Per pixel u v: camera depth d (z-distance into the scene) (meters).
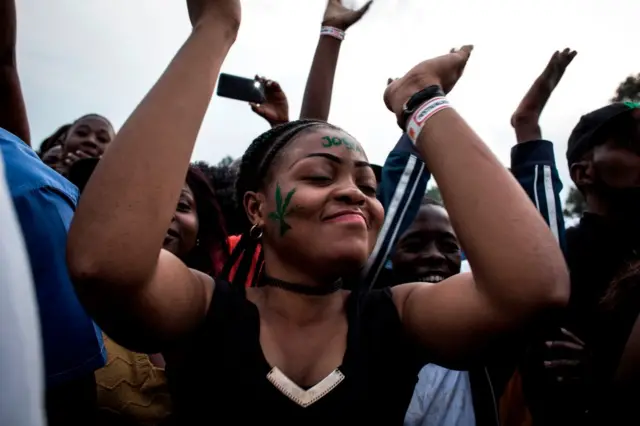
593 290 2.39
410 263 2.58
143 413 1.92
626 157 2.41
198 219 2.77
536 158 2.42
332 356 1.41
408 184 2.35
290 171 1.52
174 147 1.26
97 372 1.93
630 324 1.97
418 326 1.46
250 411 1.29
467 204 1.32
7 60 2.19
